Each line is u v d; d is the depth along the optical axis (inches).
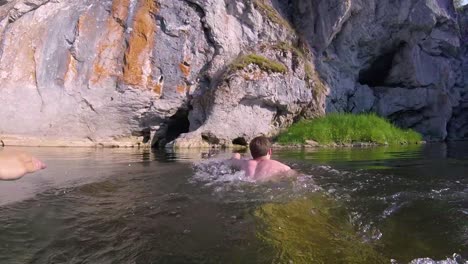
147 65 402.9
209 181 124.0
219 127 388.8
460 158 231.9
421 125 604.4
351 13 534.0
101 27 396.2
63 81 378.9
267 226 77.8
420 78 589.6
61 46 384.2
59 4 397.1
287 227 78.0
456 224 83.9
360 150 312.5
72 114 378.6
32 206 90.4
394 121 597.9
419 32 585.0
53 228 75.0
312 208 92.6
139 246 66.4
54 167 174.9
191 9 423.5
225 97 390.3
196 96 415.2
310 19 514.3
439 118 598.2
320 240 72.3
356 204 97.4
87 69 385.7
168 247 66.2
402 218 87.4
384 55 606.9
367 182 127.8
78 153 276.4
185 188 112.7
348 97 567.5
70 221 79.4
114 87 390.3
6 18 378.3
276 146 368.2
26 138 365.4
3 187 114.3
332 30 506.0
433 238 75.9
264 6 472.7
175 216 83.4
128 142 405.4
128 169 164.2
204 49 426.3
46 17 389.4
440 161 210.8
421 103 591.2
